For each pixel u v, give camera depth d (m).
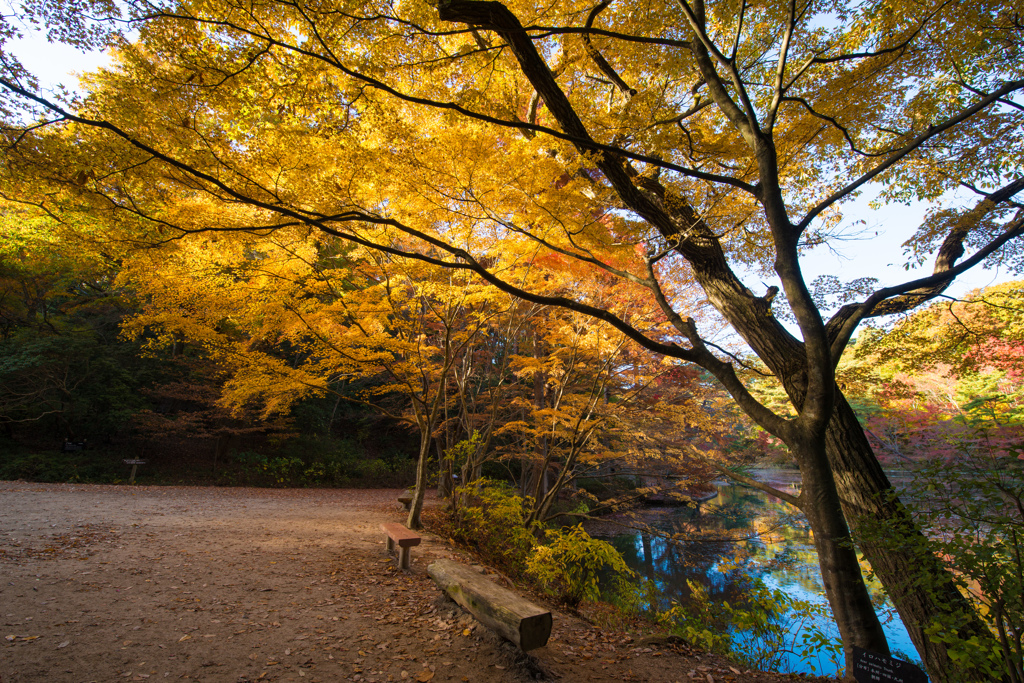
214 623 3.99
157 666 3.21
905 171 5.21
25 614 3.83
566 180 5.50
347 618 4.31
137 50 3.41
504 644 3.79
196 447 16.86
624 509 11.95
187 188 4.08
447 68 4.41
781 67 3.83
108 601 4.26
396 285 8.55
